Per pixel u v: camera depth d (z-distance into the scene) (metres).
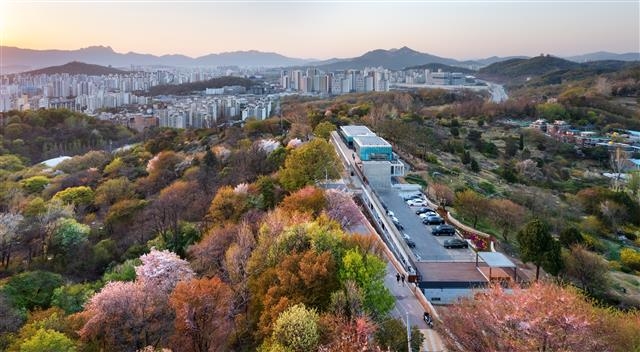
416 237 68.25
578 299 36.06
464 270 57.19
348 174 91.62
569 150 149.88
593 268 57.09
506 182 111.19
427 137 122.88
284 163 84.06
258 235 53.94
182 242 68.25
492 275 55.59
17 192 100.06
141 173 114.56
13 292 51.84
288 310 36.09
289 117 156.75
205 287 41.12
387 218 71.19
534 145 153.12
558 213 88.81
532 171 122.38
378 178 88.94
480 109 191.88
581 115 189.75
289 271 40.94
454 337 36.16
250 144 113.25
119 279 56.41
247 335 41.06
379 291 39.91
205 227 69.88
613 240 83.56
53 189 106.25
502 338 31.22
